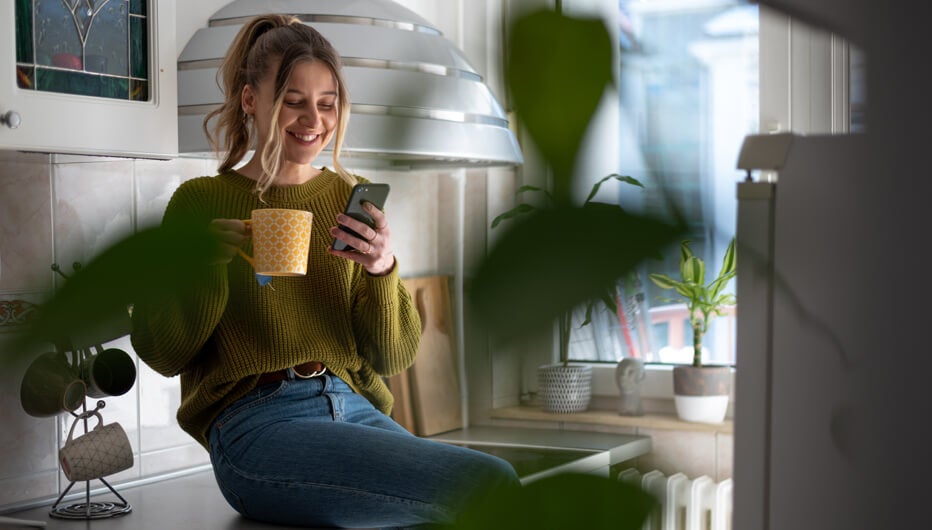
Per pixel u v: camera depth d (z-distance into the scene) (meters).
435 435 2.51
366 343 1.46
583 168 0.20
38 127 1.38
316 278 1.43
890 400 0.47
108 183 1.77
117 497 1.69
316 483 1.23
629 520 0.23
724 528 2.39
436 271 2.70
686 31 2.62
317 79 1.33
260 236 1.06
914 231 0.45
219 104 1.61
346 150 1.51
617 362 2.84
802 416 0.48
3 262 1.58
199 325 1.26
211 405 1.40
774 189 0.47
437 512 1.13
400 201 2.56
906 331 0.46
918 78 0.43
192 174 1.95
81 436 1.58
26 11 1.38
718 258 2.66
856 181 0.46
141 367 1.84
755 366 0.47
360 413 1.43
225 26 1.75
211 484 1.81
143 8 1.56
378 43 1.62
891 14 0.42
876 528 0.48
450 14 2.52
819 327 0.47
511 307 0.19
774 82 2.52
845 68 1.09
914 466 0.47
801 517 0.49
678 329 2.79
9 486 1.63
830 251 0.46
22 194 1.62
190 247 0.17
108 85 1.50
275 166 1.26
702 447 2.51
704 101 2.62
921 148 0.44
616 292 0.20
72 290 0.16
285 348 1.37
